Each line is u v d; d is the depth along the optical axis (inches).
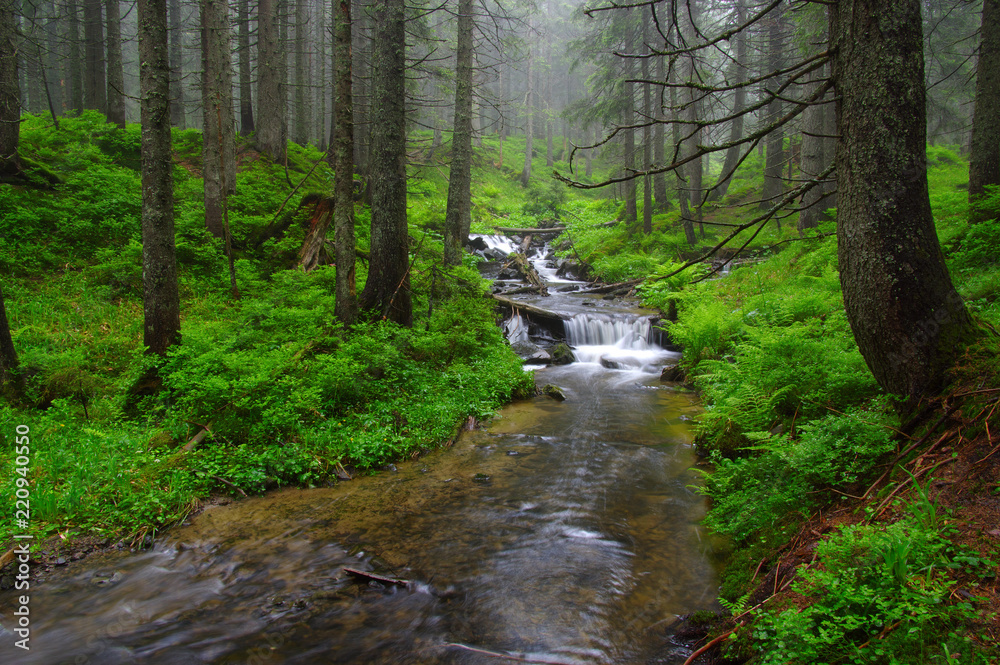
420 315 467.8
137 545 190.5
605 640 139.7
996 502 115.1
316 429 279.9
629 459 272.4
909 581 106.4
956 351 147.8
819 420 182.1
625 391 416.5
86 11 958.4
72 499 206.4
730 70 970.1
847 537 119.4
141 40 310.2
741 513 180.9
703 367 410.3
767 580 138.1
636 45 933.2
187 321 402.9
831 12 161.3
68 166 600.1
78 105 1008.9
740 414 242.4
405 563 179.6
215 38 604.4
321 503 225.5
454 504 223.6
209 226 548.7
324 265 527.8
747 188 1063.0
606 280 844.0
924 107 149.2
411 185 1096.8
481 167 1680.6
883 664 96.0
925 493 124.5
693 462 265.4
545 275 944.3
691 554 180.7
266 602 159.9
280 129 817.5
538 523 206.2
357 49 866.8
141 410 293.1
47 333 368.5
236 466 241.1
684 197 911.7
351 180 358.3
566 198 1481.3
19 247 458.0
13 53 544.7
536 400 392.2
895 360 154.6
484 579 169.5
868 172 151.3
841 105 157.5
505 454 282.0
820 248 541.0
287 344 343.9
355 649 139.6
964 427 136.1
